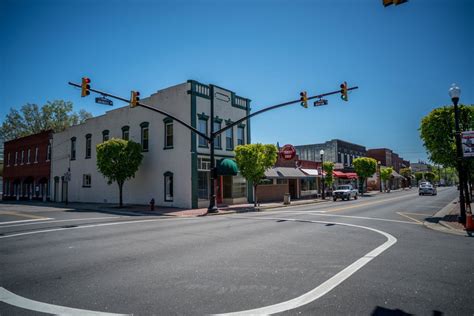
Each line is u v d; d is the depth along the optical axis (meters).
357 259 7.09
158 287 5.27
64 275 6.04
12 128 49.47
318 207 23.41
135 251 8.09
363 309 4.30
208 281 5.56
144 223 14.23
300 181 37.09
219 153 24.89
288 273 6.01
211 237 10.11
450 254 7.58
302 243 8.99
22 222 14.84
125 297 4.82
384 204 25.47
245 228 12.16
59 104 52.16
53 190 35.31
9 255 7.82
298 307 4.38
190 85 22.92
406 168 89.62
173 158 23.61
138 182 26.11
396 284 5.34
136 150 23.92
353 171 51.88
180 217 17.33
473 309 4.30
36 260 7.27
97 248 8.56
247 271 6.16
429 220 14.23
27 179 39.56
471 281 5.50
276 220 14.85
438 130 14.47
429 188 43.03
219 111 25.16
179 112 23.52
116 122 28.55
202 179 23.34
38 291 5.14
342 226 12.54
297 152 53.69
